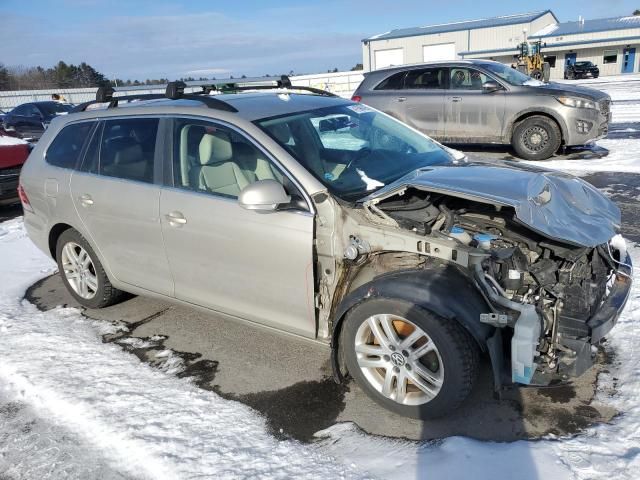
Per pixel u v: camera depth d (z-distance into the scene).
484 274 2.69
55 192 4.43
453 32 48.00
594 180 7.61
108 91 4.38
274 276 3.23
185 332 4.12
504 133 9.63
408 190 3.29
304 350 3.75
